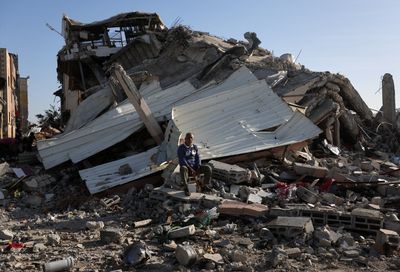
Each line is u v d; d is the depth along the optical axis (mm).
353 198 10172
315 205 9227
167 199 9578
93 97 17812
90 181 12047
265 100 14234
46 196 12461
